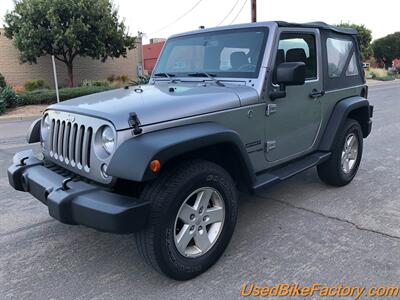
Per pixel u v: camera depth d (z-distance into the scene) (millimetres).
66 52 22516
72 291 2918
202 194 2980
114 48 23281
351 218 4062
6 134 10203
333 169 4742
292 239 3615
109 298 2824
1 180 5605
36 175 3188
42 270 3215
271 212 4250
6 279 3092
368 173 5629
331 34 4613
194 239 3008
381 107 13523
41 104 16953
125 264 3279
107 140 2736
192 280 3014
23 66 23594
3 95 15555
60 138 3197
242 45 3768
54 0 20625
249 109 3449
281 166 4082
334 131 4574
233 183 3223
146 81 4746
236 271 3111
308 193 4820
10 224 4102
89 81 23062
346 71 4957
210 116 3125
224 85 3645
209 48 4016
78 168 2984
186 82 3965
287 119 3932
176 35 4480
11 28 21750
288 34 3842
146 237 2730
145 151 2551
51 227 4012
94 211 2580
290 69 3391
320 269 3104
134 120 2676
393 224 3898
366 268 3102
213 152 3266
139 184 2883
